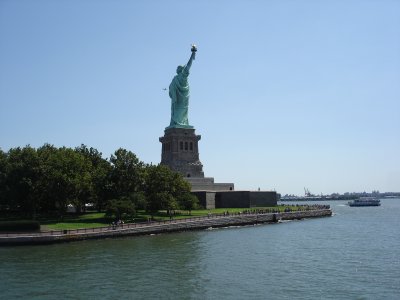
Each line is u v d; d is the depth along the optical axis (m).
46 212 132.25
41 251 78.38
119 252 77.69
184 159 189.62
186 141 191.12
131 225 104.69
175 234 106.75
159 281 56.47
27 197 116.56
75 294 50.53
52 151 130.38
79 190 116.75
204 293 50.94
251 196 177.00
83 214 128.75
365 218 175.75
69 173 116.19
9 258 71.50
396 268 64.69
